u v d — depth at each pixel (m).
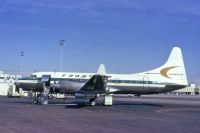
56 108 41.50
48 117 28.81
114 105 54.25
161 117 32.16
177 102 75.50
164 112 39.69
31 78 54.19
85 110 39.38
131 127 22.95
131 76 56.22
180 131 21.34
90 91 49.25
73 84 50.16
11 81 100.38
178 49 59.22
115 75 55.81
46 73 54.56
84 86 48.06
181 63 58.84
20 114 31.02
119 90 55.59
